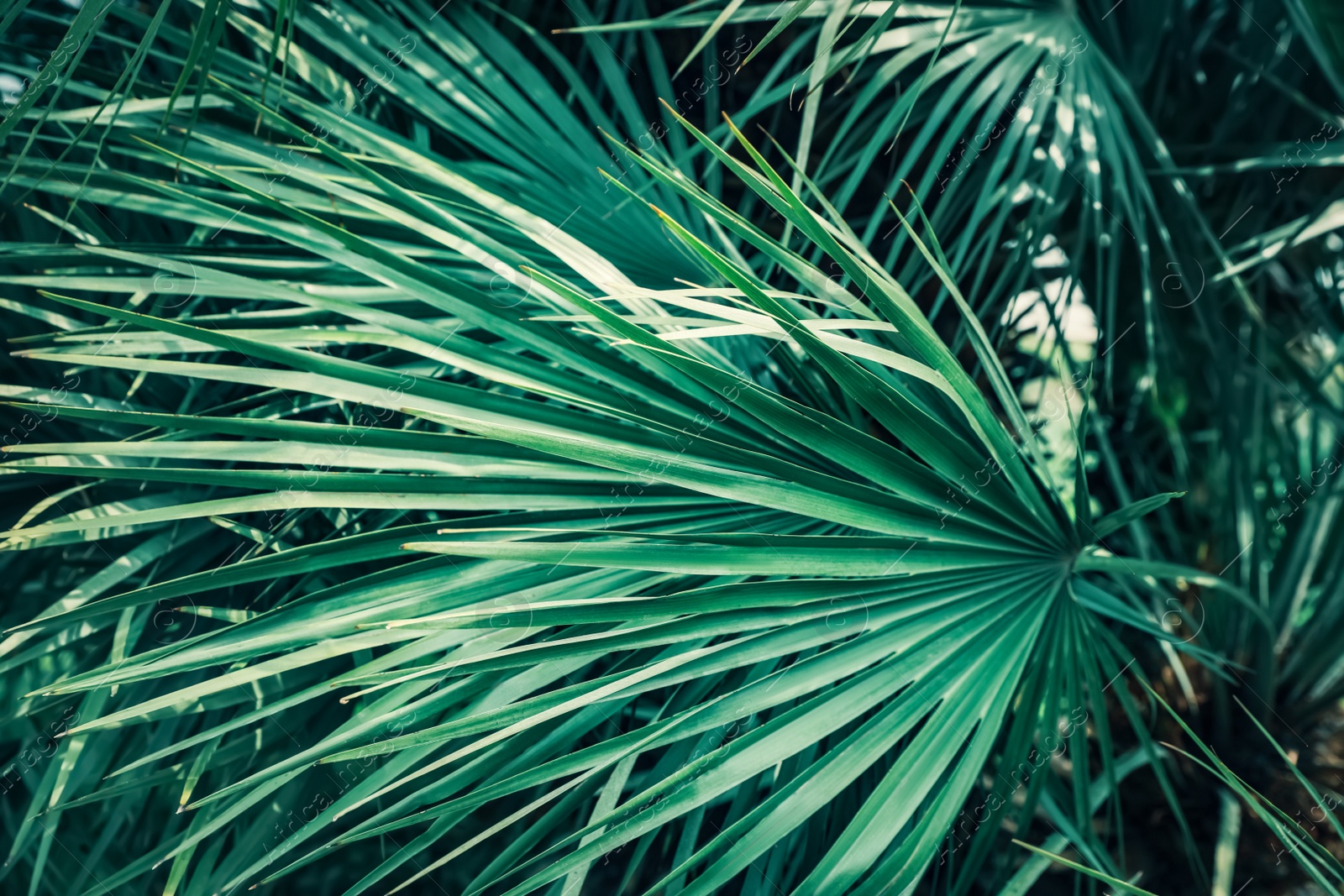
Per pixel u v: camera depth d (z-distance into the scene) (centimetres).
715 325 90
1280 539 138
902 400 93
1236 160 138
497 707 92
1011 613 100
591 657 91
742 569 92
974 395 95
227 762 106
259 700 106
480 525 95
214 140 104
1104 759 107
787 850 105
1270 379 132
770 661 103
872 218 113
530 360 95
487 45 115
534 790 122
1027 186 126
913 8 120
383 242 105
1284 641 136
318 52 117
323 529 111
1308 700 132
